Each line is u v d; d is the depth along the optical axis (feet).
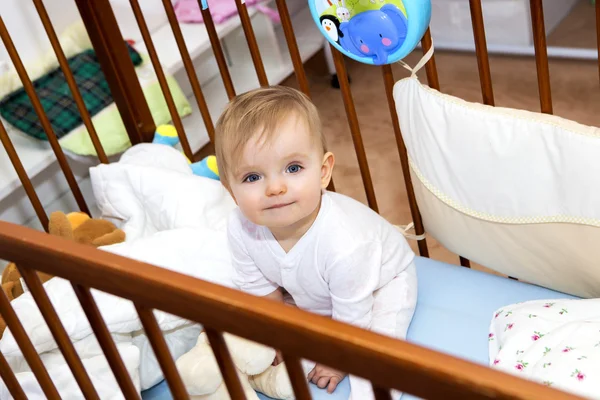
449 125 3.80
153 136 5.67
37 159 6.06
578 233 3.54
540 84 3.78
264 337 2.10
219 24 7.04
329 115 8.26
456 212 4.01
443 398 1.81
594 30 8.38
